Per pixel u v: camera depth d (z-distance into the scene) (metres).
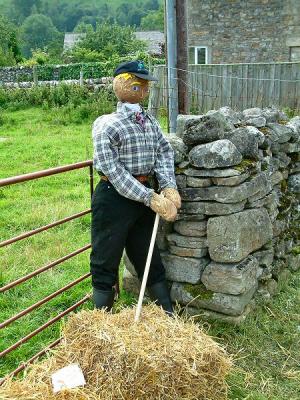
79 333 2.80
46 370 2.68
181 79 6.85
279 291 4.29
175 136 3.76
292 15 16.02
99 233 3.33
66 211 6.51
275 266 4.27
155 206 3.12
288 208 4.53
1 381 2.94
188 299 3.71
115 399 2.56
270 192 4.14
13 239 3.17
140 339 2.66
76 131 13.73
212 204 3.52
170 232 3.74
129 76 3.21
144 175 3.32
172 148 3.55
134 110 3.25
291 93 12.59
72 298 4.30
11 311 4.12
